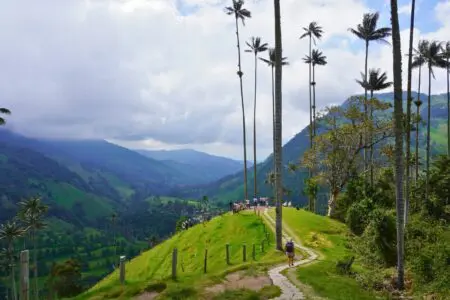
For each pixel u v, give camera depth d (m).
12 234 85.69
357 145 68.12
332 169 68.50
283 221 56.72
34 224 89.94
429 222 53.56
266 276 28.31
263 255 41.34
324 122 71.12
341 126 69.44
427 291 29.44
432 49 62.56
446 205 58.81
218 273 30.31
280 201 40.09
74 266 57.69
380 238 39.19
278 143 39.50
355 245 44.16
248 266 32.34
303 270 30.19
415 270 33.56
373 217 42.06
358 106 67.94
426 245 40.41
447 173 65.56
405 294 27.69
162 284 24.88
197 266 47.47
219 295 22.34
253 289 24.64
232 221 59.72
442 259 34.12
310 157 71.44
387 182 68.25
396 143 28.19
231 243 51.56
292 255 33.09
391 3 28.11
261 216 60.94
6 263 88.69
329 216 66.19
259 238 50.03
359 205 52.81
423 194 62.25
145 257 63.88
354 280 29.33
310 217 58.41
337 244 45.81
